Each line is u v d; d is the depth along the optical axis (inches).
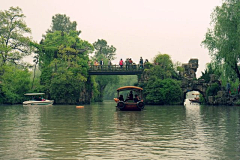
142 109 1877.5
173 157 526.9
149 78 3056.1
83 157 527.2
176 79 3080.7
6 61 3257.9
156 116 1359.5
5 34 3339.1
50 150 580.7
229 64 2250.2
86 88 3363.7
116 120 1157.1
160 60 3147.1
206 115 1407.5
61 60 3299.7
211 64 2305.6
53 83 3105.3
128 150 579.8
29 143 649.0
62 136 740.0
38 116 1370.6
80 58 3346.5
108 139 695.7
